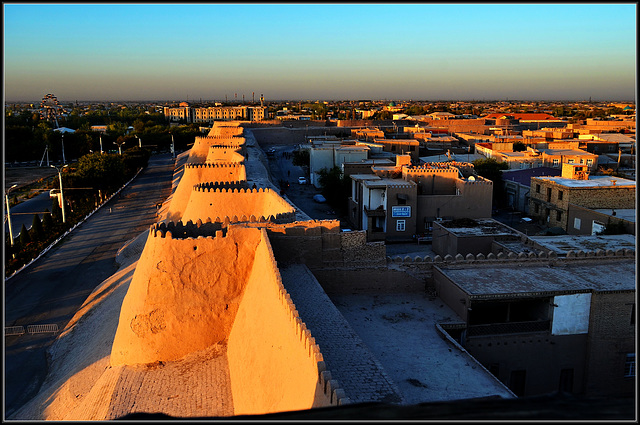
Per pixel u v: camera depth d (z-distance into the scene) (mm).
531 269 23469
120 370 21469
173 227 24234
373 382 13500
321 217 54094
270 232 23156
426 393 15258
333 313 18078
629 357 21078
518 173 63250
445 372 16594
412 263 23656
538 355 20703
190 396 19281
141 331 21891
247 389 17609
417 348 18281
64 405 22219
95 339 27297
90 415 19625
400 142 81375
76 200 66188
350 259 23562
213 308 22312
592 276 22453
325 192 58406
